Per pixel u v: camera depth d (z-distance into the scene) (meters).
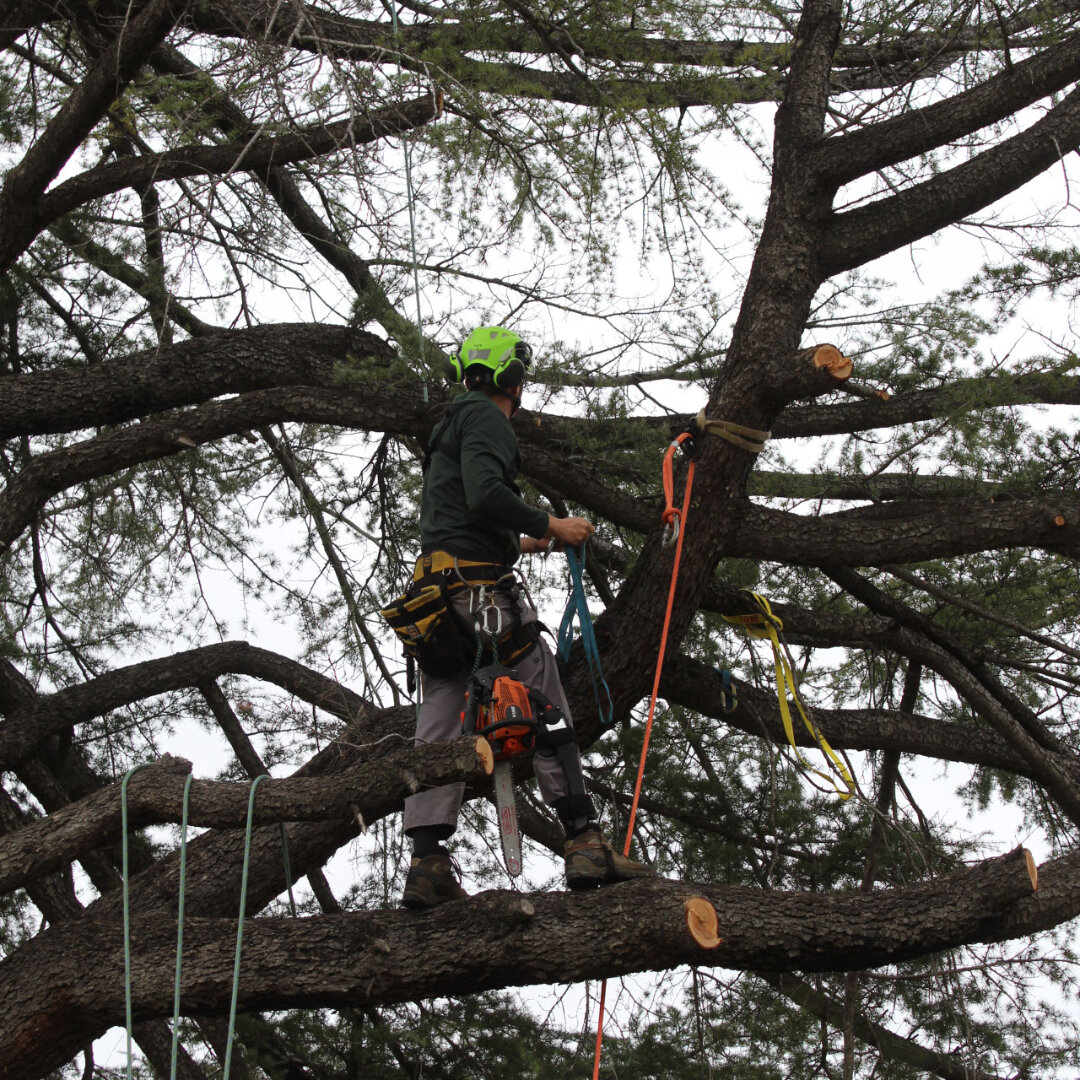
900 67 8.49
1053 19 7.39
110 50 6.75
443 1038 8.43
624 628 6.29
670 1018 8.27
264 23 7.59
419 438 7.39
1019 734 7.37
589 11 7.77
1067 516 6.55
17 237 7.47
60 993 4.95
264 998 4.86
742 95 8.01
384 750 6.45
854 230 7.14
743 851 8.83
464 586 4.89
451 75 7.17
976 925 5.13
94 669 9.91
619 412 7.53
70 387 7.42
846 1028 7.49
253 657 8.70
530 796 9.15
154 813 4.93
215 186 6.29
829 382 6.04
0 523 6.96
